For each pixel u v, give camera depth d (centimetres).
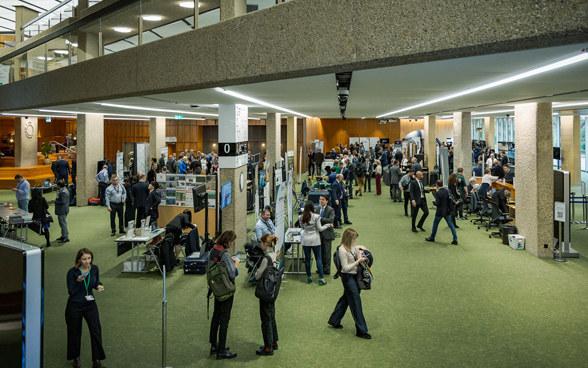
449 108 1436
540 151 911
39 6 1553
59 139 3105
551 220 912
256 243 761
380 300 681
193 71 655
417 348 520
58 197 1092
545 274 798
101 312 646
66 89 1030
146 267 851
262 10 541
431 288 732
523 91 751
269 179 1412
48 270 860
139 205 1120
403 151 2819
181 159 2025
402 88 746
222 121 961
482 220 1273
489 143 2973
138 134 3262
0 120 2655
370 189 2091
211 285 495
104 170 1645
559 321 592
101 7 884
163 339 465
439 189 1046
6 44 1490
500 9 356
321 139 3616
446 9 384
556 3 333
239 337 560
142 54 761
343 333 568
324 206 843
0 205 1191
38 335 319
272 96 873
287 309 654
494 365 478
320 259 771
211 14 658
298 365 484
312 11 485
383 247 1012
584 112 1575
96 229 1253
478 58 442
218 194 962
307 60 492
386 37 423
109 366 484
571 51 407
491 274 803
